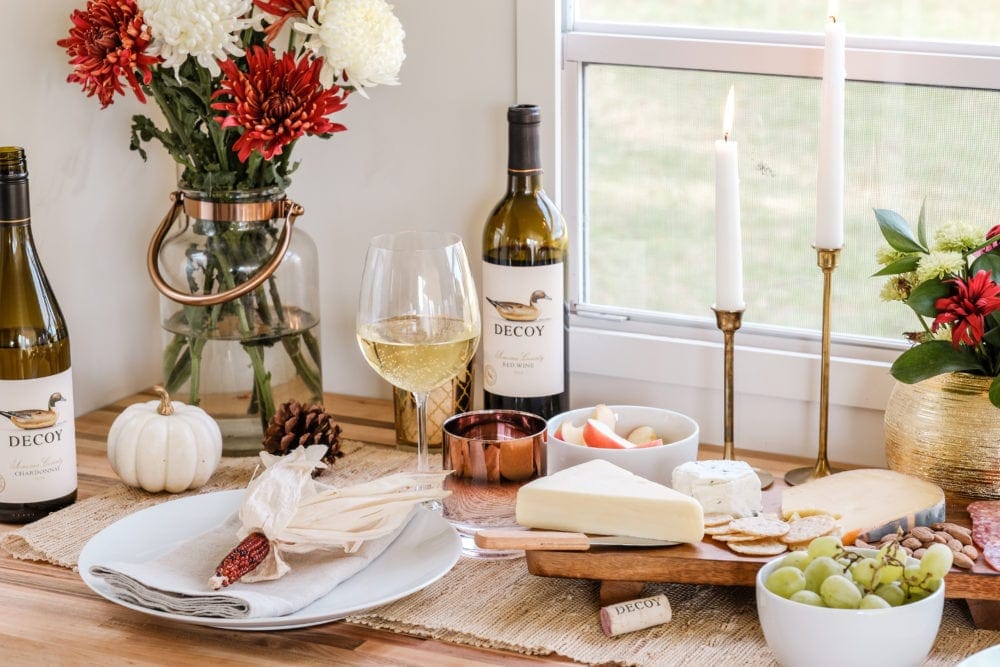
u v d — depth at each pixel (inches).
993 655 38.8
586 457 51.4
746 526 46.2
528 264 57.6
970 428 50.2
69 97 64.6
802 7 58.5
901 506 47.5
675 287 63.9
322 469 58.2
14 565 50.3
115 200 68.2
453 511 50.8
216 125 56.9
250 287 57.4
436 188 65.9
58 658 43.2
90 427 65.9
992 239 50.3
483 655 43.4
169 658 43.2
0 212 52.1
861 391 59.4
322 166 68.1
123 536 49.4
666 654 42.9
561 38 62.4
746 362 61.5
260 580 45.7
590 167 64.3
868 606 38.7
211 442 56.5
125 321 70.0
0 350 52.7
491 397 59.9
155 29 53.5
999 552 44.6
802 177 60.3
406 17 64.1
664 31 61.3
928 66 56.5
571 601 46.9
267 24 60.4
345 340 70.1
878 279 60.0
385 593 45.9
